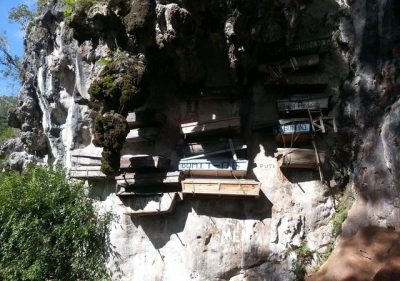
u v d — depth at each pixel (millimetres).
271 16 9711
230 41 9461
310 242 9375
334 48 10172
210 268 9734
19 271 11062
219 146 10156
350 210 9047
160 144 11055
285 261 9367
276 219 9688
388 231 8148
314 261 9148
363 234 8383
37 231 11336
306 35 10328
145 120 10789
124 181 10617
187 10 9172
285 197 9805
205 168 10031
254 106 10469
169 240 10344
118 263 10781
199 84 10750
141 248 10617
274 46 10125
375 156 8812
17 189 12234
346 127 9625
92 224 11305
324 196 9625
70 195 11922
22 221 11555
